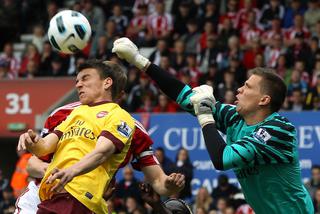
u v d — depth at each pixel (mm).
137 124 16922
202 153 41594
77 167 14750
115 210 38188
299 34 46344
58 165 15531
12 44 53625
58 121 17172
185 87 17562
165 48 47062
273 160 16016
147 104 43875
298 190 16438
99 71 16172
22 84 46875
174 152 42188
